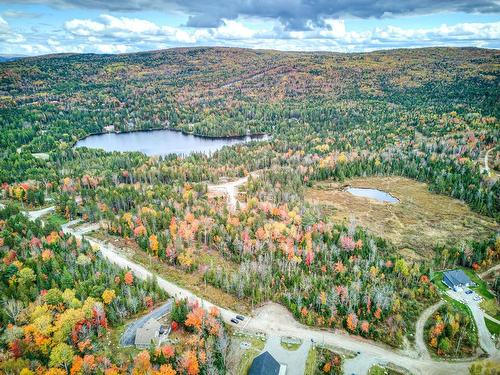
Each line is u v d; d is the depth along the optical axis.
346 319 123.81
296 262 153.50
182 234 169.12
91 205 194.38
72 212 197.62
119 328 115.75
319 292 134.62
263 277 141.62
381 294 128.88
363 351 113.75
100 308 113.81
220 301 133.50
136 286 131.00
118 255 160.88
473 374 102.88
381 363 109.06
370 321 125.75
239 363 105.44
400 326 124.94
